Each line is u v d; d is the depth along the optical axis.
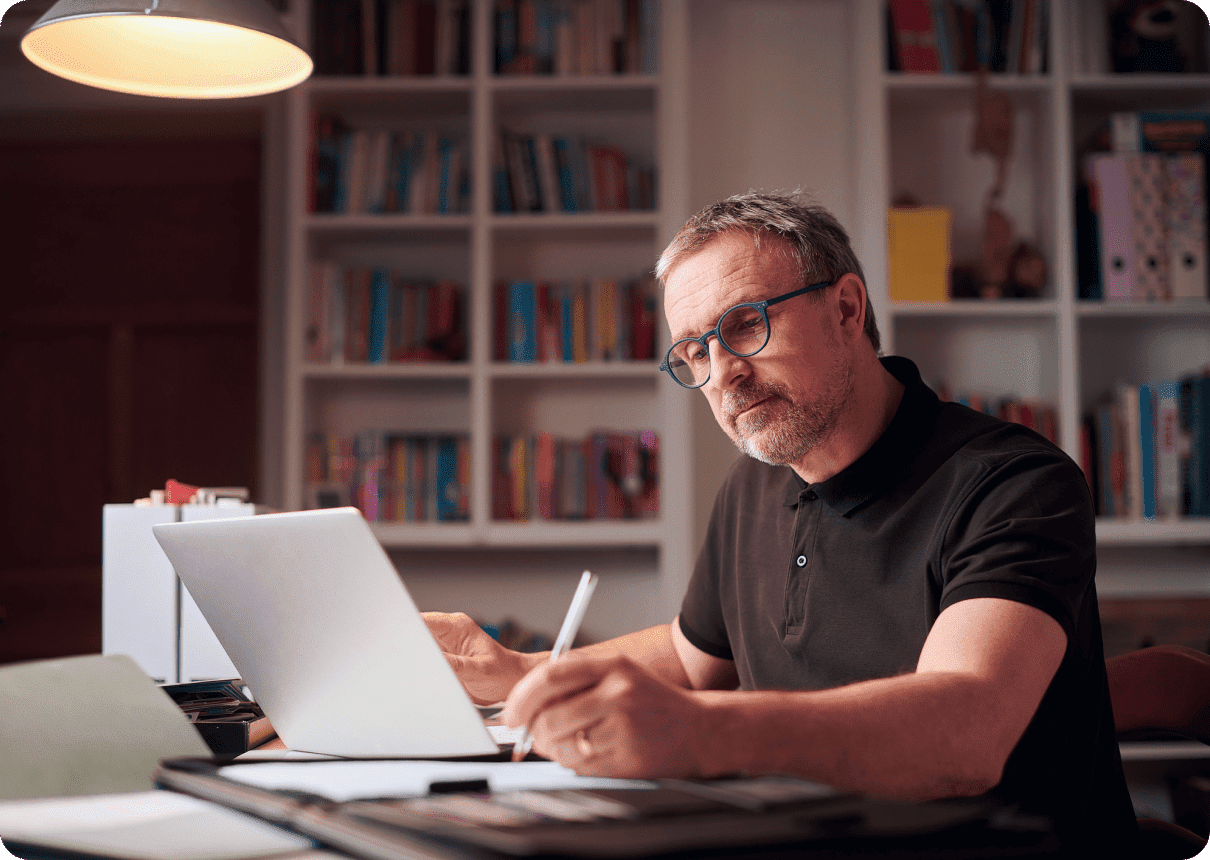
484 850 0.43
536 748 0.60
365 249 3.07
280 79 1.52
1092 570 0.84
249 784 0.63
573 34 2.85
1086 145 2.89
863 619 1.03
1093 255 2.71
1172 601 2.48
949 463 1.01
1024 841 0.50
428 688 0.68
